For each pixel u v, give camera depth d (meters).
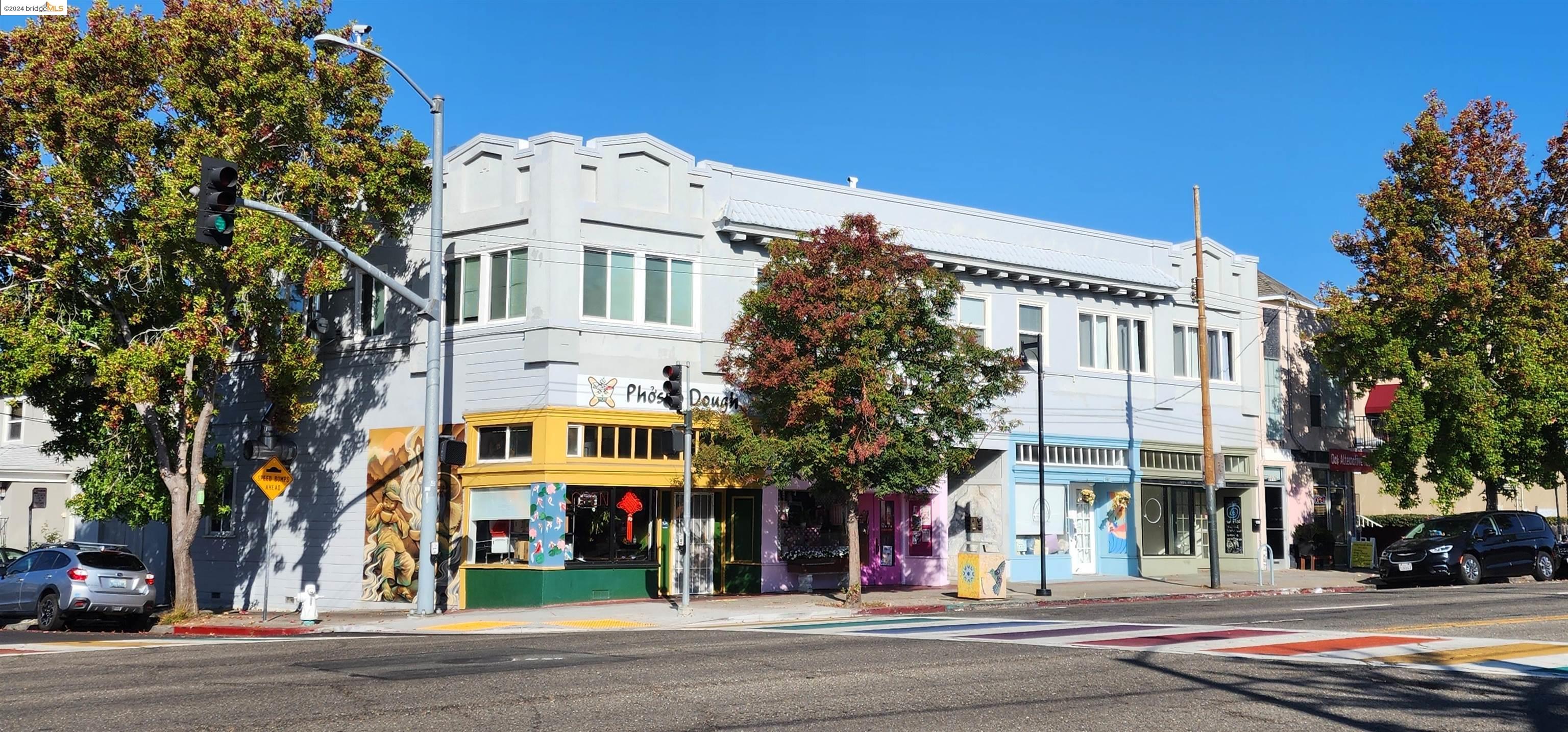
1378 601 22.53
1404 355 32.03
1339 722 9.60
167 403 23.97
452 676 12.33
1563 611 19.14
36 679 12.88
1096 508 32.50
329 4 24.80
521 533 24.70
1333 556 36.81
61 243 22.83
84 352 23.67
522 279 25.33
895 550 29.52
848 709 10.22
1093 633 16.23
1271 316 36.94
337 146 24.27
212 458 26.95
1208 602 23.61
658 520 26.12
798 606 23.17
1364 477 48.44
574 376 24.72
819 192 28.55
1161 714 9.95
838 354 22.84
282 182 23.47
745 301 23.69
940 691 11.12
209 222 16.81
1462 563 28.48
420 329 26.66
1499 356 32.09
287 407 24.33
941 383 23.62
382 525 26.80
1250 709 10.18
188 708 10.53
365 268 20.69
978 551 30.19
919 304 23.55
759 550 26.81
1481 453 31.80
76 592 22.92
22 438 40.56
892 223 29.52
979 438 29.36
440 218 22.41
